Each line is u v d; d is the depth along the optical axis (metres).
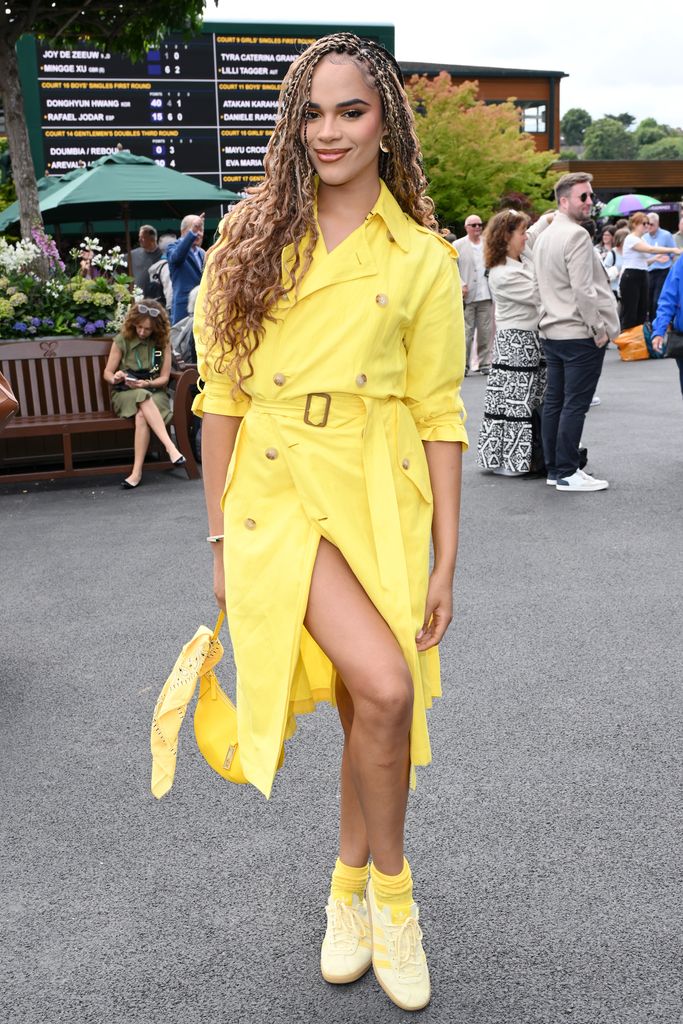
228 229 2.13
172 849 2.95
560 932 2.53
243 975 2.43
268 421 2.13
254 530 2.18
